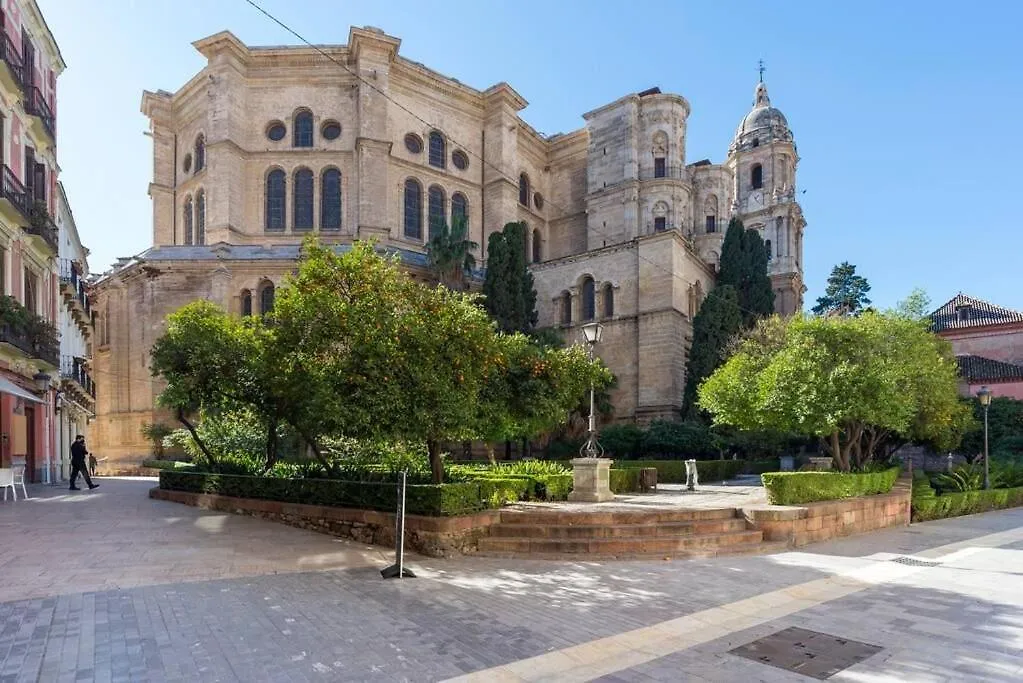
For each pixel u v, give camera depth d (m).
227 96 43.25
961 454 33.44
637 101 52.50
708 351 36.31
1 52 19.66
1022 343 43.03
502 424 13.75
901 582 9.63
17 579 8.62
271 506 15.01
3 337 18.92
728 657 6.27
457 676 5.64
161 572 9.25
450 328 12.50
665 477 27.89
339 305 12.58
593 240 53.38
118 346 42.75
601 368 15.59
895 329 18.16
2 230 19.62
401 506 9.76
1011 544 13.51
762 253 44.44
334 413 11.83
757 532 12.90
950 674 5.85
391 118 46.28
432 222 48.03
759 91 62.91
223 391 18.56
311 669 5.71
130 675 5.48
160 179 49.50
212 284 39.31
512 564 10.65
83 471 22.53
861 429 18.45
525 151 55.97
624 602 8.30
